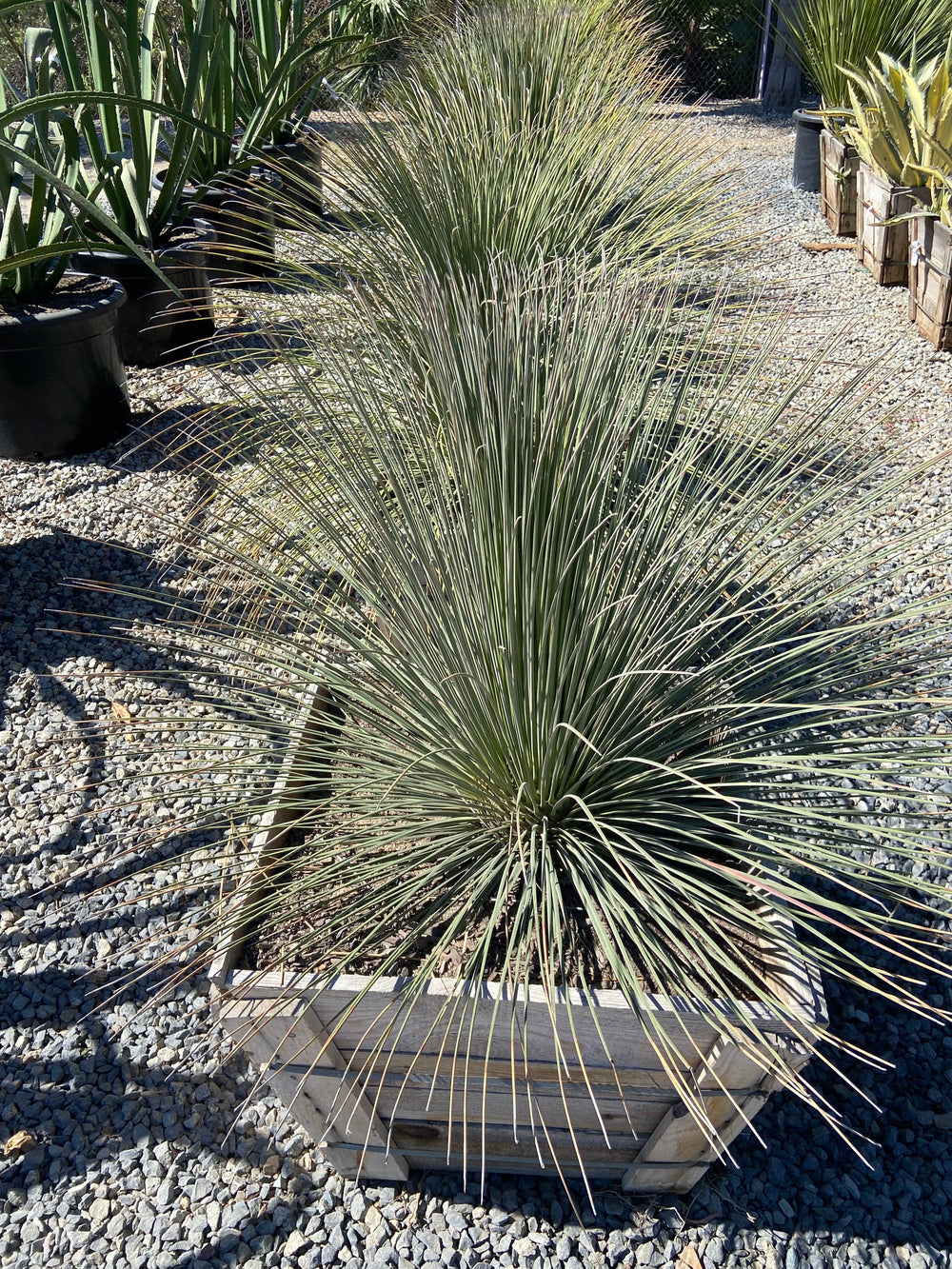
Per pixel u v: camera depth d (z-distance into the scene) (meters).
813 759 1.31
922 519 2.90
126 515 3.18
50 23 3.76
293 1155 1.60
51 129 3.72
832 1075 1.69
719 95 9.38
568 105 4.11
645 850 1.31
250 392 2.72
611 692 1.31
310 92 5.49
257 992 1.24
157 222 4.16
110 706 2.48
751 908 1.32
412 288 2.40
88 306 3.37
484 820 1.43
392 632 1.43
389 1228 1.50
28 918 1.99
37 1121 1.67
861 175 4.71
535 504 1.28
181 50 4.50
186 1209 1.54
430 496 1.46
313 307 2.79
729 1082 1.26
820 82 5.83
